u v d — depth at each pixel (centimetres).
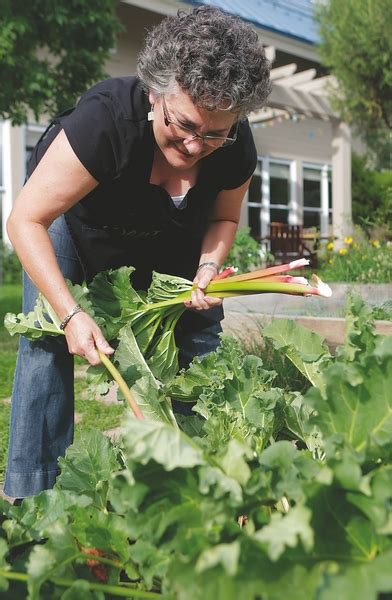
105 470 146
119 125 177
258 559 89
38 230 179
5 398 425
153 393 159
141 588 115
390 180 1808
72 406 221
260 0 1523
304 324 393
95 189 194
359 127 1408
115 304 189
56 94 722
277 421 160
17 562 112
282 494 104
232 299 576
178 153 178
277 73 1291
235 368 168
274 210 1639
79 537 117
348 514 98
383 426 110
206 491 96
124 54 1255
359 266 823
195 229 219
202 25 155
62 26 683
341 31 1169
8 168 1166
